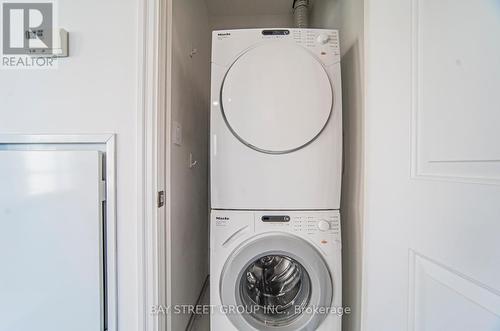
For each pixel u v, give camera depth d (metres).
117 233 0.92
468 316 0.45
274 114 1.10
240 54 1.12
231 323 1.07
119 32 0.92
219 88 1.12
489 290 0.42
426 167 0.56
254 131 1.10
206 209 2.05
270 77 1.10
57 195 0.89
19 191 0.88
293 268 1.23
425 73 0.57
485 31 0.43
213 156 1.12
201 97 1.85
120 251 0.92
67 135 0.91
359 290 1.13
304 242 1.08
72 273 0.89
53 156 0.88
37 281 0.89
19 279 0.89
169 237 1.03
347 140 1.30
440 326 0.51
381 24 0.70
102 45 0.92
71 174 0.88
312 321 1.06
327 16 1.66
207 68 2.08
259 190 1.10
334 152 1.12
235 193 1.11
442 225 0.51
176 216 1.25
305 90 1.10
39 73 0.92
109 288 0.91
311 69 1.11
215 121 1.11
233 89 1.11
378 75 0.71
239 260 1.06
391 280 0.66
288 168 1.10
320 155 1.11
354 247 1.19
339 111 1.13
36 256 0.89
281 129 1.10
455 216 0.48
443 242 0.51
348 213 1.27
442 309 0.51
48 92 0.92
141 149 0.91
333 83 1.13
